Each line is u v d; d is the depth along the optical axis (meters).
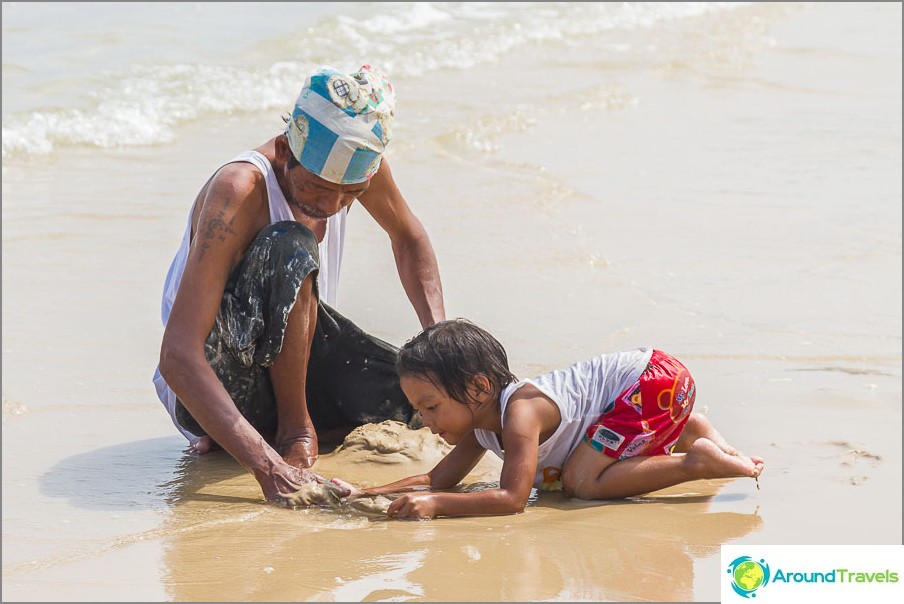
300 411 5.25
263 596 3.71
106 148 11.09
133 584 3.79
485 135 11.55
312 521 4.45
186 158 10.83
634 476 4.77
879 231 8.98
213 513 4.52
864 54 15.90
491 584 3.82
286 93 12.89
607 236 8.72
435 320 5.65
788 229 8.98
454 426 4.83
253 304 4.91
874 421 5.64
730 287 7.74
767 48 16.20
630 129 12.03
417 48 15.16
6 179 10.05
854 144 11.49
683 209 9.43
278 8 16.62
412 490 4.88
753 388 6.07
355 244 8.58
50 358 6.46
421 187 9.82
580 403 4.87
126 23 15.12
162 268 8.09
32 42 13.95
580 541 4.25
